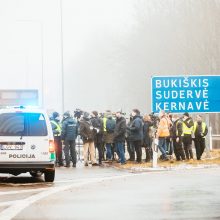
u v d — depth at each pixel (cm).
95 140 4209
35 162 2905
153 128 4266
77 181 2956
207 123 4494
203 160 4175
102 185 2731
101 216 1839
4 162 2894
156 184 2706
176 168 3581
